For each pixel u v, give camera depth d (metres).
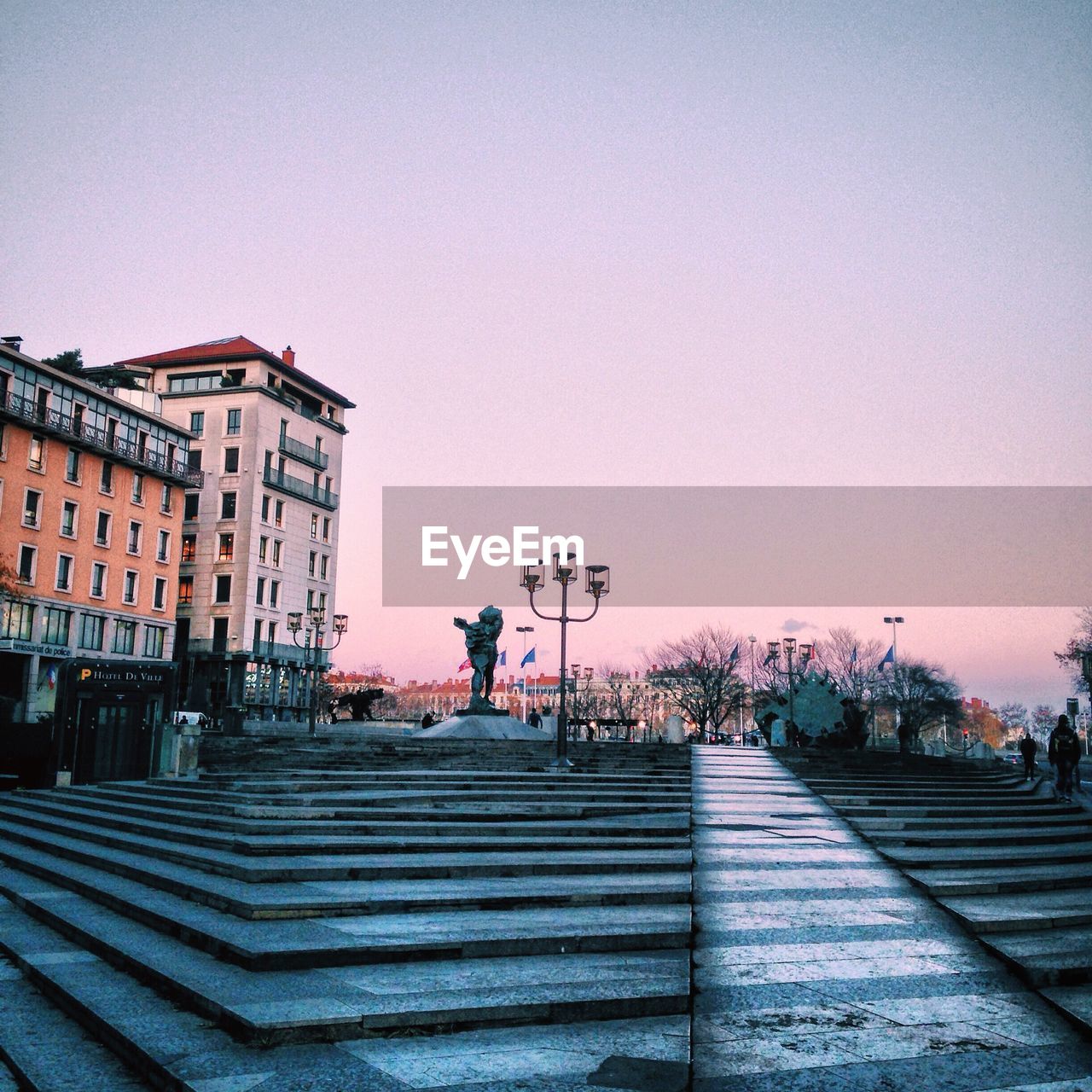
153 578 56.69
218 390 65.56
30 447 48.09
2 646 45.47
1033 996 6.93
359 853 10.95
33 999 6.93
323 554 72.94
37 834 15.31
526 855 11.24
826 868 11.39
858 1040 5.96
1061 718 20.78
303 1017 5.63
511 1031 5.92
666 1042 5.78
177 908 8.70
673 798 16.56
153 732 23.73
